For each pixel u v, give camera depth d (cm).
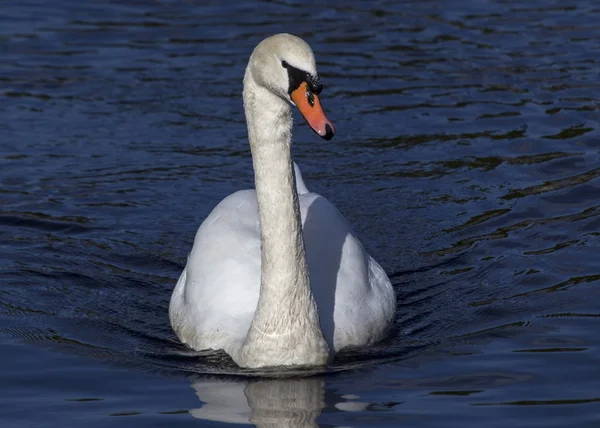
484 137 1823
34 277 1391
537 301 1302
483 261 1422
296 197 1116
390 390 1078
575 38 2239
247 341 1152
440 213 1569
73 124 1872
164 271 1427
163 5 2422
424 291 1355
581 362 1128
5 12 2370
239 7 2403
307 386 1095
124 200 1617
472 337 1217
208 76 2055
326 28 2284
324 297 1216
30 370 1139
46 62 2122
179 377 1126
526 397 1049
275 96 1061
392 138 1823
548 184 1650
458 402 1041
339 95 1984
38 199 1611
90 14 2367
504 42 2220
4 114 1903
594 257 1415
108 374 1131
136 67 2098
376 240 1492
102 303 1335
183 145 1802
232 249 1257
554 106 1934
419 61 2130
